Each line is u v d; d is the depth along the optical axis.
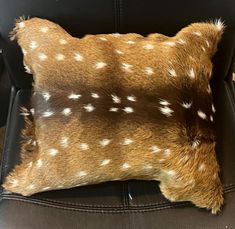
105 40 0.64
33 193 0.64
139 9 0.67
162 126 0.60
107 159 0.60
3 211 0.64
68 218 0.63
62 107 0.62
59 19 0.68
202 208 0.63
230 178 0.67
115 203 0.65
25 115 0.75
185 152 0.60
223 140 0.71
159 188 0.66
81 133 0.60
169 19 0.68
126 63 0.62
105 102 0.61
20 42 0.68
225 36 0.70
